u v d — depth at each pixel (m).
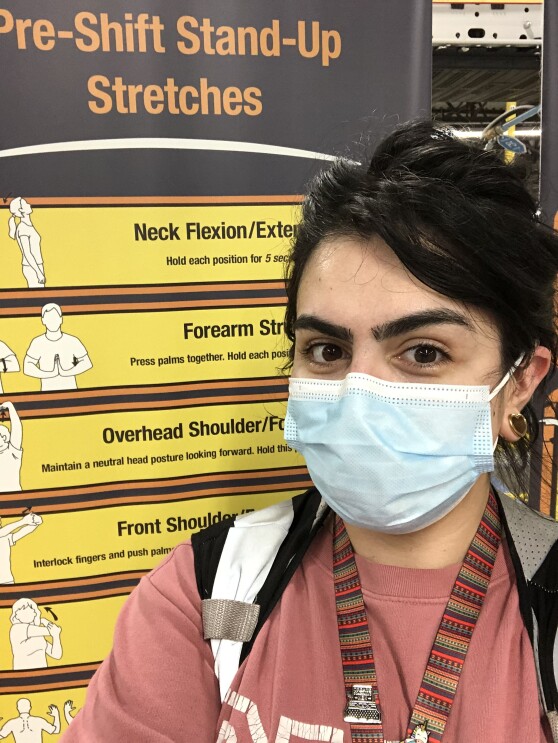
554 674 0.68
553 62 1.28
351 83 1.23
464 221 0.67
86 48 1.14
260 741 0.71
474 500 0.78
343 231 0.72
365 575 0.77
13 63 1.12
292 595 0.80
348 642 0.74
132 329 1.23
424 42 1.23
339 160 0.86
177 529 1.30
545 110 1.30
